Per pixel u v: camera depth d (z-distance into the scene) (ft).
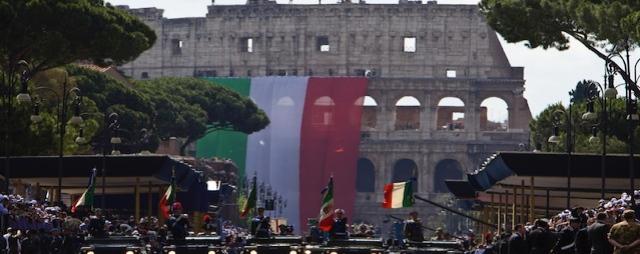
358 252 261.03
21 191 392.06
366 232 316.60
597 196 391.45
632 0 372.79
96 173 362.12
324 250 262.06
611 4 372.38
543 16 393.91
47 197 453.99
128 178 376.27
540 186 373.61
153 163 363.35
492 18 403.54
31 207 305.53
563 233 233.76
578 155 340.80
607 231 209.87
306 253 262.67
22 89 344.08
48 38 467.93
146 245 276.41
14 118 421.18
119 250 262.88
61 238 288.71
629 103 305.32
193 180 434.30
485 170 379.55
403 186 355.36
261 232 275.18
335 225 287.07
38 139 432.66
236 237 301.02
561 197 398.42
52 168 369.71
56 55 475.31
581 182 364.17
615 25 368.68
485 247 303.89
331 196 291.17
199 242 272.72
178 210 285.43
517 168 340.80
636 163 342.64
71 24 481.05
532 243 243.60
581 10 375.86
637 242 196.54
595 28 374.22
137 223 356.18
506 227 308.19
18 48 471.21
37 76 548.72
